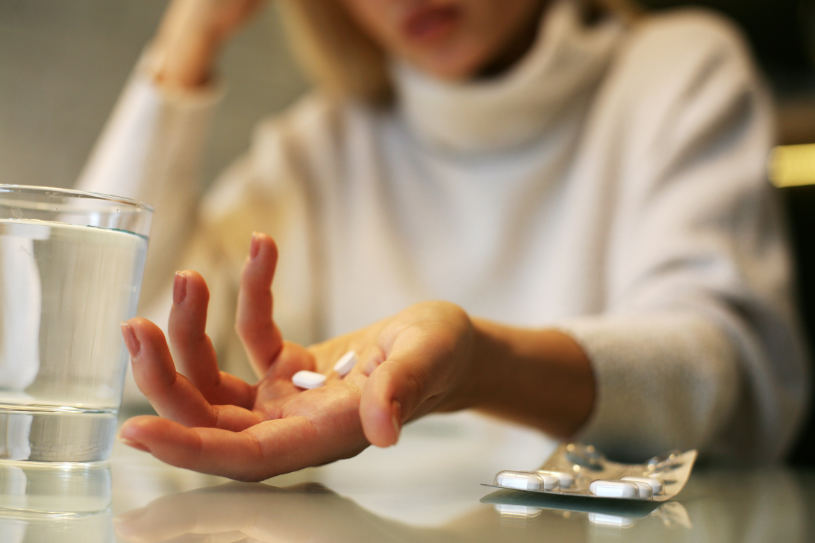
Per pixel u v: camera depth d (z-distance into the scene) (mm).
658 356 653
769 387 752
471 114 1194
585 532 397
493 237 1252
